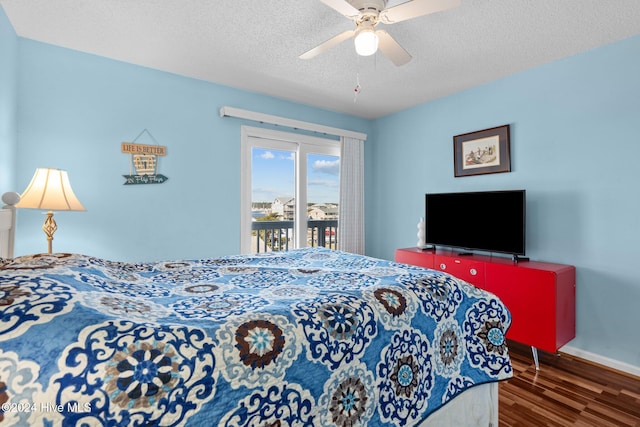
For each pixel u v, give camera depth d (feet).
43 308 2.08
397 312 3.51
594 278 7.63
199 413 2.11
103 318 2.21
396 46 6.07
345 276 4.66
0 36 6.12
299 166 12.12
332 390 2.79
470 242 9.69
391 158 13.33
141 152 8.96
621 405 5.83
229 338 2.40
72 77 8.03
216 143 10.25
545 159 8.55
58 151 7.88
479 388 4.17
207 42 7.66
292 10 6.39
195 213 9.89
